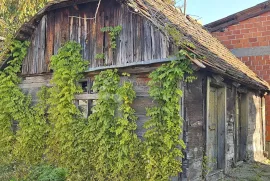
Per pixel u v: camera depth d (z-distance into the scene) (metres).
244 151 10.07
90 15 7.48
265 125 12.09
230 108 8.78
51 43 8.13
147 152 6.10
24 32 8.45
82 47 7.53
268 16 12.09
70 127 7.43
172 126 5.96
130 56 6.73
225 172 8.00
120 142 6.46
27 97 8.55
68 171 7.19
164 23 6.30
